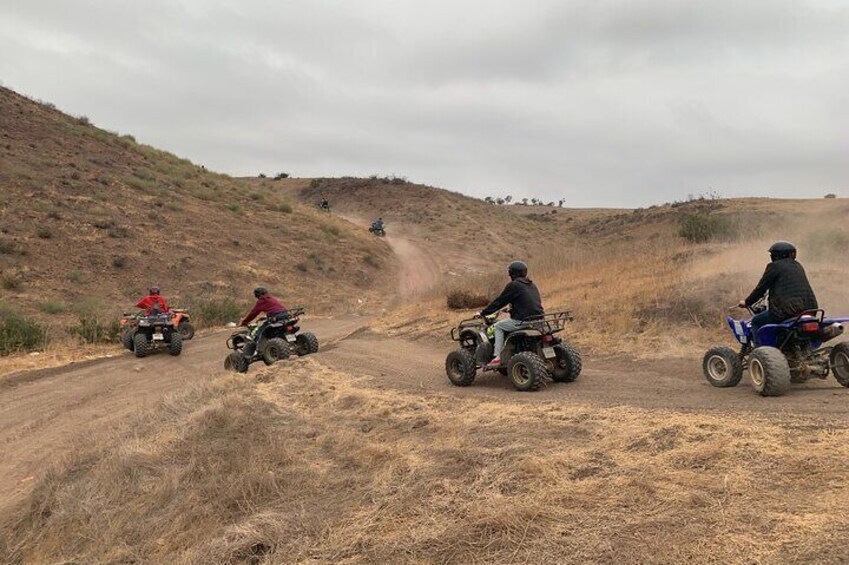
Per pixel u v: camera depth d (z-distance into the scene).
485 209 84.94
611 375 8.33
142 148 48.09
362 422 6.39
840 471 3.71
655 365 8.70
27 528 5.41
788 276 6.50
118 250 28.14
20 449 7.95
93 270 25.77
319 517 4.10
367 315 25.44
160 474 5.46
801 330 6.28
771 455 4.08
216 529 4.32
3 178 30.92
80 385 11.61
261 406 6.98
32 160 34.66
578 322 11.55
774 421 5.02
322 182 98.81
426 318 15.44
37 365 13.53
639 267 15.16
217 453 5.58
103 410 9.54
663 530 3.23
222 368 12.74
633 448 4.63
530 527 3.46
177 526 4.50
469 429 5.63
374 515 3.99
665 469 4.07
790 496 3.45
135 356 14.80
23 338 15.57
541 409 6.25
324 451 5.52
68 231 28.06
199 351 15.54
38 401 10.41
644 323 10.74
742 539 3.04
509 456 4.61
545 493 3.85
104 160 39.88
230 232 35.97
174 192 39.38
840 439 4.32
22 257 24.66
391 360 10.88
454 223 69.44
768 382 6.18
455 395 7.58
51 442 8.08
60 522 5.12
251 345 11.29
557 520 3.51
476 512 3.67
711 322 10.05
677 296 11.37
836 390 6.34
